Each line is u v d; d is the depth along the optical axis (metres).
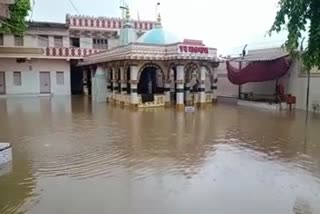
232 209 5.52
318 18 3.44
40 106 21.19
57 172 7.46
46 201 5.85
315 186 6.57
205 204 5.71
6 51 28.25
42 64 30.22
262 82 22.92
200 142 10.55
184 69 20.52
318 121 14.98
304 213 5.38
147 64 20.42
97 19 31.52
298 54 3.78
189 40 20.45
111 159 8.53
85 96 29.84
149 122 14.61
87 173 7.39
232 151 9.38
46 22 30.17
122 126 13.57
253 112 18.33
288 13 3.60
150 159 8.52
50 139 10.95
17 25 21.50
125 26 26.41
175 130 12.66
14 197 6.03
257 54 21.91
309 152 9.28
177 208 5.55
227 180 6.92
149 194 6.14
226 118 15.91
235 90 25.41
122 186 6.57
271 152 9.27
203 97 21.72
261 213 5.38
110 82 24.66
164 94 21.25
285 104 20.00
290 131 12.48
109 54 23.00
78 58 30.58
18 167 7.83
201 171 7.52
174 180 6.91
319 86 18.12
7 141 10.65
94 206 5.64
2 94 29.08
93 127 13.32
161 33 22.67
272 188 6.46
